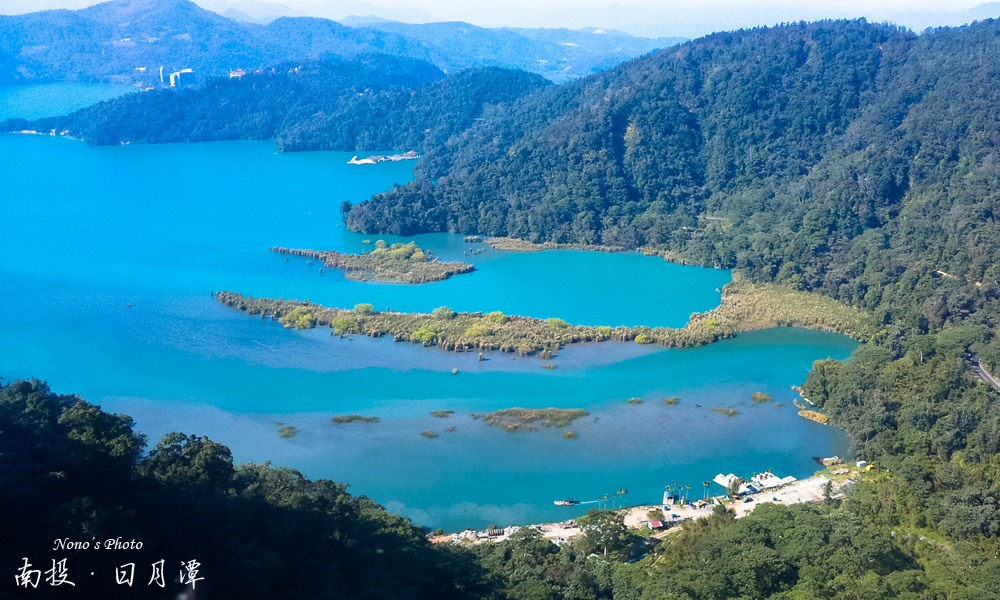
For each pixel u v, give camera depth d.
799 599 151.75
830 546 165.00
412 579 153.12
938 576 160.38
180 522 139.88
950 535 181.62
